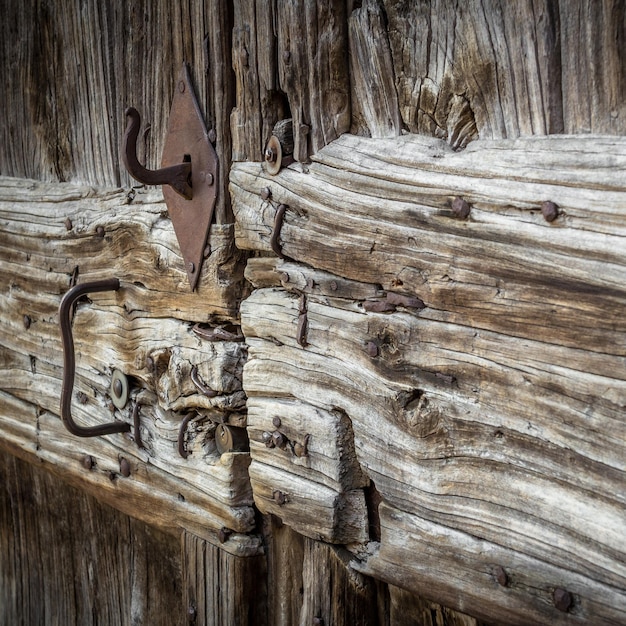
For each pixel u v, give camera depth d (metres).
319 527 0.69
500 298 0.55
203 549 0.83
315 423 0.69
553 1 0.52
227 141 0.74
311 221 0.66
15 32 1.03
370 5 0.62
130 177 0.89
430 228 0.58
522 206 0.53
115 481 0.94
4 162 1.09
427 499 0.61
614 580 0.51
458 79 0.57
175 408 0.83
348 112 0.65
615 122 0.50
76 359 0.97
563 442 0.53
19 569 1.22
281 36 0.67
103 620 1.06
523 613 0.56
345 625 0.70
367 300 0.63
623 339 0.49
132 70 0.86
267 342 0.73
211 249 0.76
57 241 0.97
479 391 0.57
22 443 1.09
